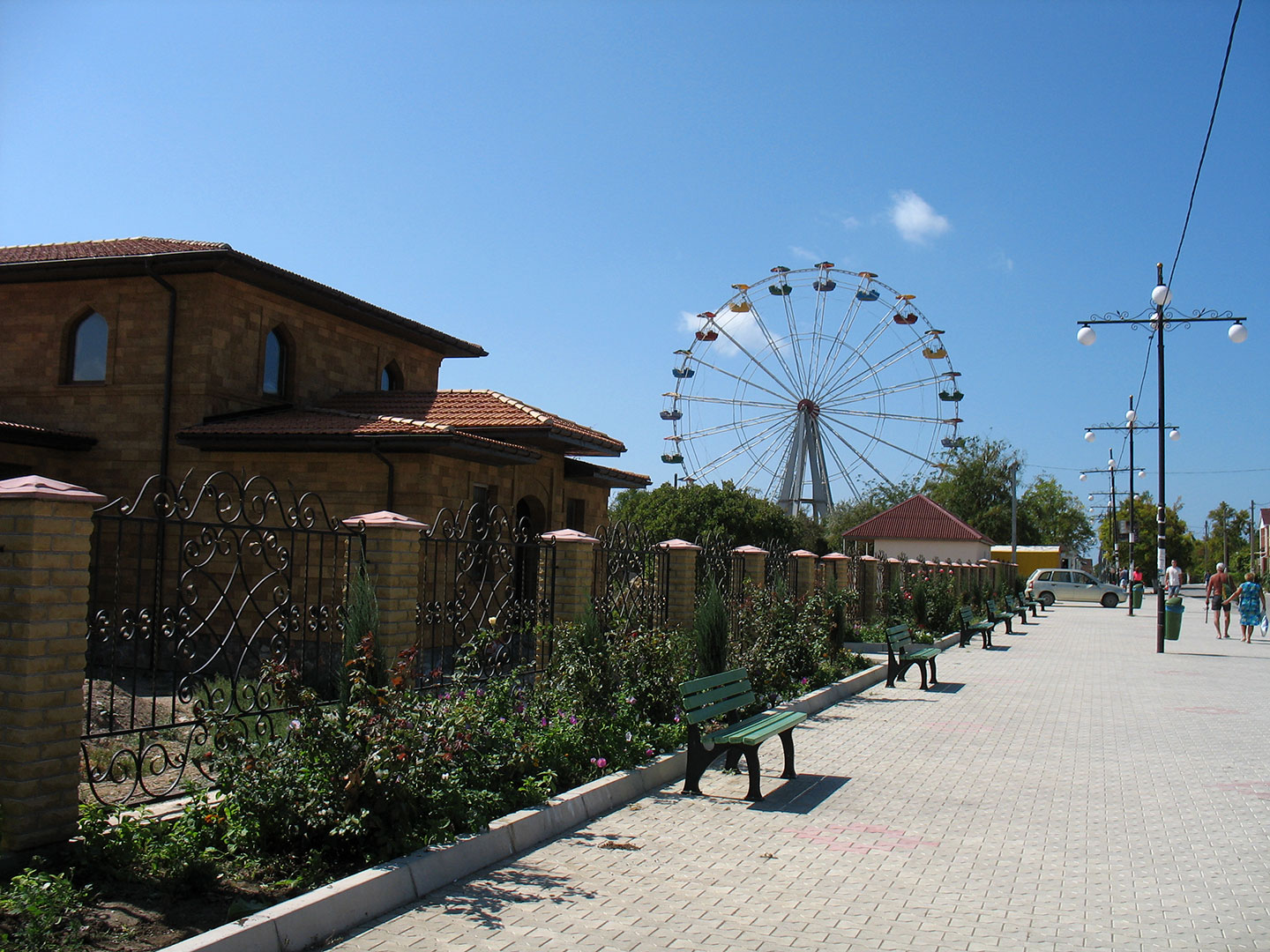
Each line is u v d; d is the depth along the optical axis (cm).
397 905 537
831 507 4969
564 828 702
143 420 1705
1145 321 2228
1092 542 8956
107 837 522
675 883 596
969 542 4800
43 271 1716
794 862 645
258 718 691
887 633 1544
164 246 1822
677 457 4941
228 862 543
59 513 523
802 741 1077
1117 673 1794
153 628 636
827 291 4847
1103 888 606
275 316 1809
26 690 504
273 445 1587
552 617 1089
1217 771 952
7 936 432
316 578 1585
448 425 1719
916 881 614
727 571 1570
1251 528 6425
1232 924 546
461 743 650
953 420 4750
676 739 939
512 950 484
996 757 1008
